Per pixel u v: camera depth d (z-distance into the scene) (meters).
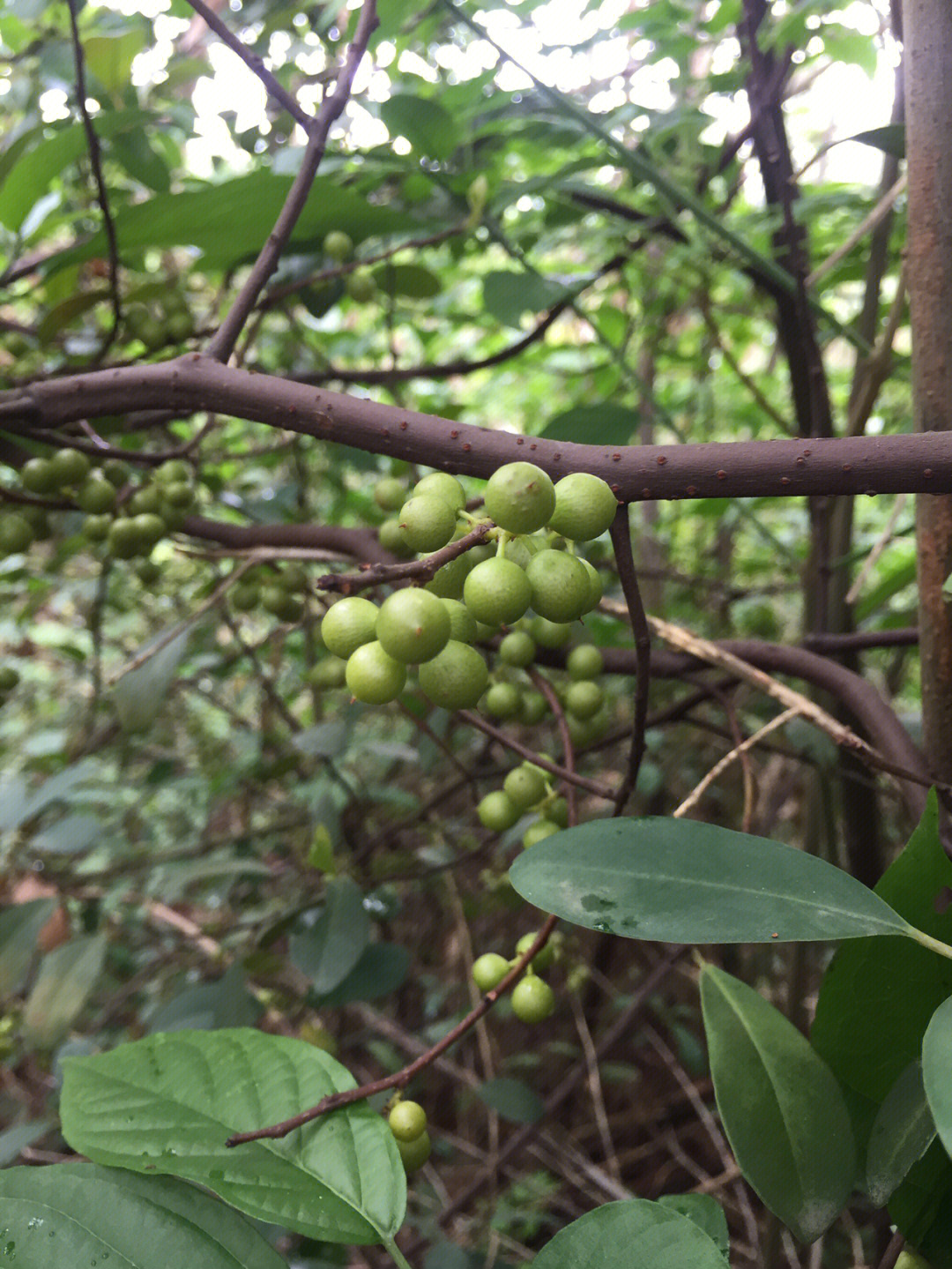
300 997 0.52
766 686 0.29
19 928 0.40
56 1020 0.39
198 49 0.51
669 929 0.18
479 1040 0.62
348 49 0.26
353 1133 0.20
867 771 0.38
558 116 0.43
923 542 0.25
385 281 0.46
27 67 0.50
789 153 0.39
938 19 0.23
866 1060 0.20
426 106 0.40
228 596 0.50
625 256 0.45
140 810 0.77
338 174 0.43
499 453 0.21
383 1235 0.18
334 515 0.62
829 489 0.19
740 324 0.69
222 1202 0.19
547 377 0.89
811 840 0.45
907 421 0.51
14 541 0.35
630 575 0.20
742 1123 0.19
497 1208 0.53
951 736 0.26
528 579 0.19
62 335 0.47
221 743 0.72
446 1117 0.66
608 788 0.26
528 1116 0.44
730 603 0.63
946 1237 0.19
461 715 0.27
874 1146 0.19
